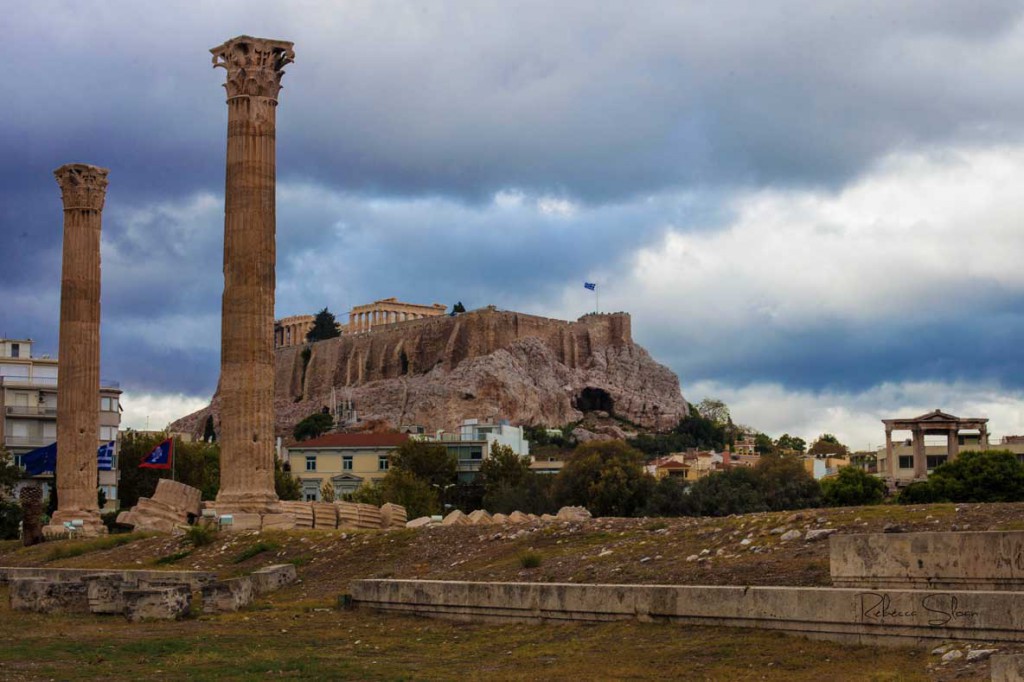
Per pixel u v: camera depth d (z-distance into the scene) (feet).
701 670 74.08
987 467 345.92
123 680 76.18
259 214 174.81
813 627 78.13
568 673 75.66
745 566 97.76
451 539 135.74
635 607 87.81
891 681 67.10
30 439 391.86
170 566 149.18
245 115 175.73
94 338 216.95
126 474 447.01
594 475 386.52
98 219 219.20
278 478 429.38
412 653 86.43
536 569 113.70
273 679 76.54
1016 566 78.69
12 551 185.47
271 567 130.41
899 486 485.56
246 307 173.37
